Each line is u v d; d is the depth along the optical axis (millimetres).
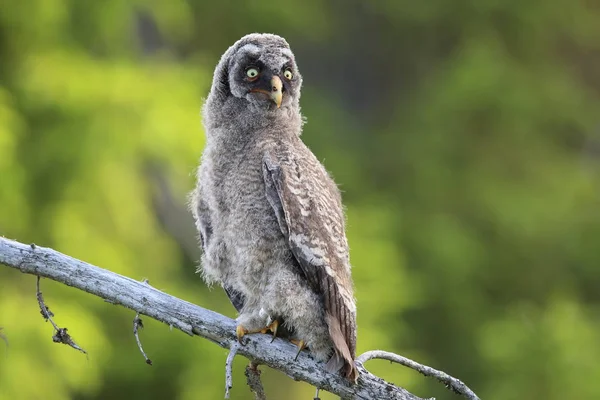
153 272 15836
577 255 22438
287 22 22438
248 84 8922
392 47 26594
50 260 7789
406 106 24406
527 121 23203
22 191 14562
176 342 15641
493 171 23188
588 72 27906
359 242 17125
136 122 15352
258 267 8359
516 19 24719
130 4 16734
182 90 16172
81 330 14102
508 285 22156
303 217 8336
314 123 22109
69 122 15180
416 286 18641
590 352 18906
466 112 22875
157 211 18047
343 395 8039
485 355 19125
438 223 21391
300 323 8164
